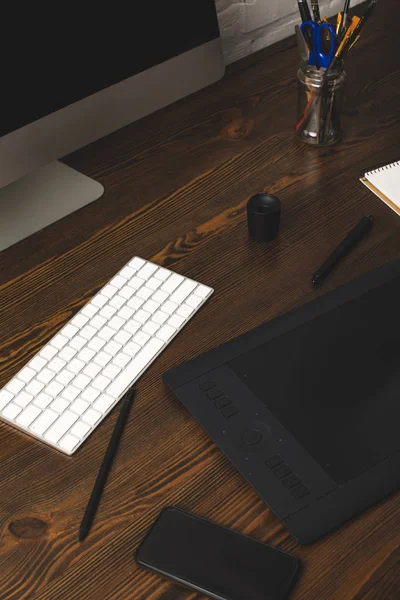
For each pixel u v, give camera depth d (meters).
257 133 1.12
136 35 0.96
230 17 1.27
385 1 1.44
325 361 0.76
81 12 0.89
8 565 0.62
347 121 1.13
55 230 0.97
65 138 0.94
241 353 0.77
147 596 0.59
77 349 0.79
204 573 0.60
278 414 0.71
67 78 0.91
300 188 1.01
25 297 0.88
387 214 0.95
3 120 0.87
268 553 0.61
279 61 1.28
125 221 0.98
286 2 1.33
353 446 0.67
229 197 1.01
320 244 0.92
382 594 0.58
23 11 0.84
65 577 0.61
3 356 0.81
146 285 0.86
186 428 0.72
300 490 0.64
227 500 0.66
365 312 0.81
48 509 0.66
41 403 0.74
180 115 1.17
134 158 1.09
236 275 0.88
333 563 0.60
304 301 0.84
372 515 0.63
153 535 0.63
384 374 0.73
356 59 1.27
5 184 0.90
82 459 0.70
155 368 0.77
